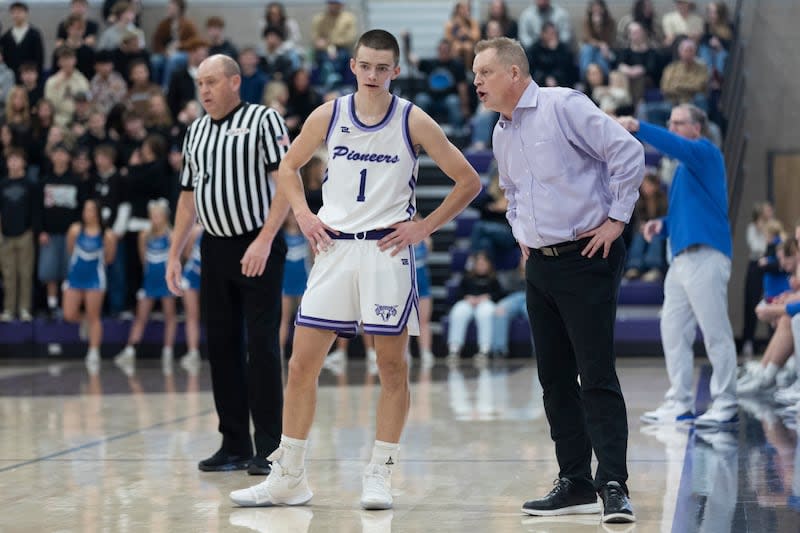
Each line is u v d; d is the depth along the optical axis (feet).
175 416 58.29
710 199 51.34
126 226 101.40
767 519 32.37
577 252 32.83
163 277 97.45
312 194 94.84
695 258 51.67
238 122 40.78
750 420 55.42
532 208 33.04
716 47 112.57
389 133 34.27
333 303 34.42
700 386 71.87
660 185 104.53
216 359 41.88
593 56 116.26
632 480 38.96
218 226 40.70
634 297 99.60
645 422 54.65
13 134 107.65
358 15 132.77
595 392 32.68
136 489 38.14
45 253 101.55
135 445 48.19
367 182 34.35
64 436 51.11
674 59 110.73
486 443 47.85
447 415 57.57
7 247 102.22
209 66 40.81
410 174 34.71
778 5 105.91
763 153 105.29
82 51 117.70
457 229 110.63
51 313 102.83
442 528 31.71
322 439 49.19
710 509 33.88
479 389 71.31
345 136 34.47
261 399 40.70
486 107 33.65
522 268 101.40
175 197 101.76
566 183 32.65
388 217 34.42
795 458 43.39
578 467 33.94
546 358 34.27
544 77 114.73
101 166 101.60
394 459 35.32
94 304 97.40
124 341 102.58
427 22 132.77
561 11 119.85
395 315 34.14
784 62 105.29
